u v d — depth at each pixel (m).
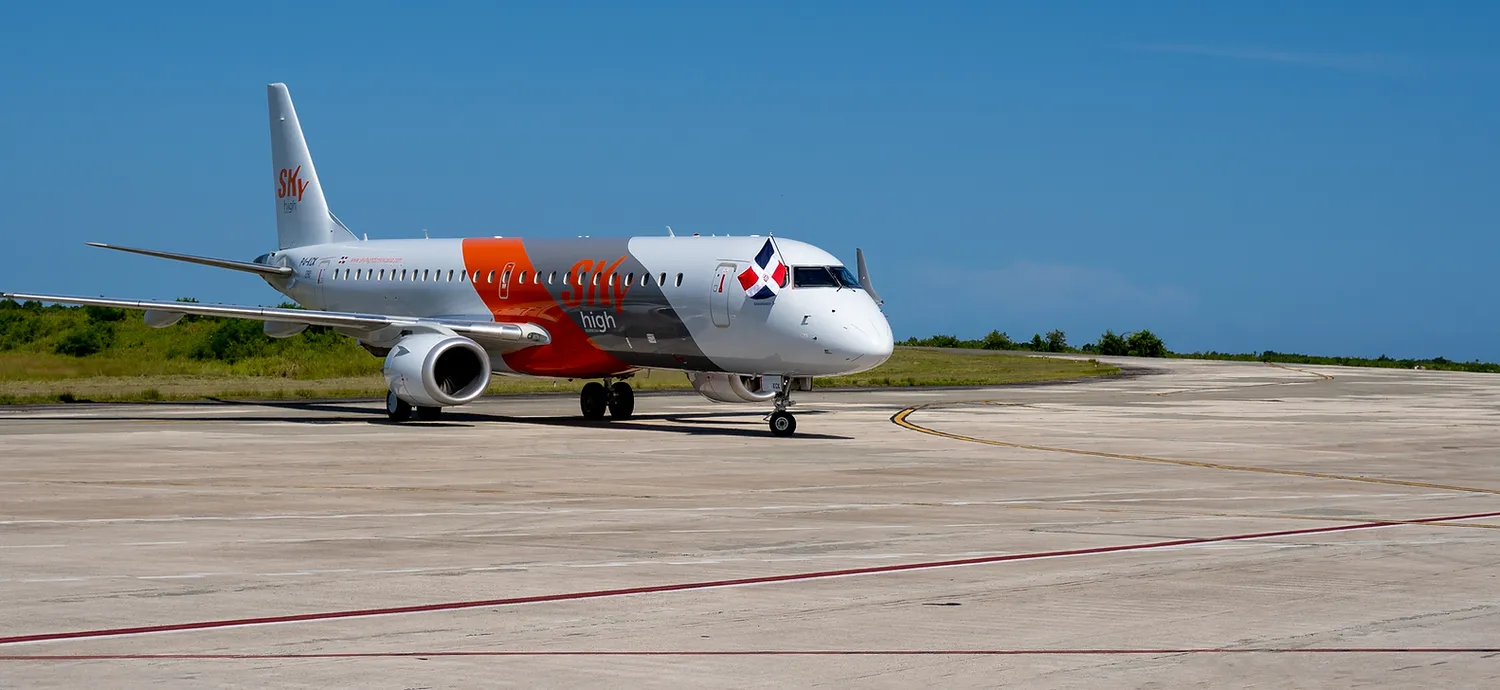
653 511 18.05
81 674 9.13
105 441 28.73
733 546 14.94
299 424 34.22
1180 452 28.00
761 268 31.67
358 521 16.88
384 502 18.83
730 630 10.61
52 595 11.85
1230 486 21.62
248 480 21.50
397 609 11.35
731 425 35.12
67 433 30.88
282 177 46.16
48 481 21.14
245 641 10.14
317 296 43.16
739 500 19.36
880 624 10.85
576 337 35.44
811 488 20.97
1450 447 29.58
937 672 9.30
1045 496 20.06
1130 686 8.96
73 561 13.65
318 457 25.47
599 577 12.92
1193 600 11.88
